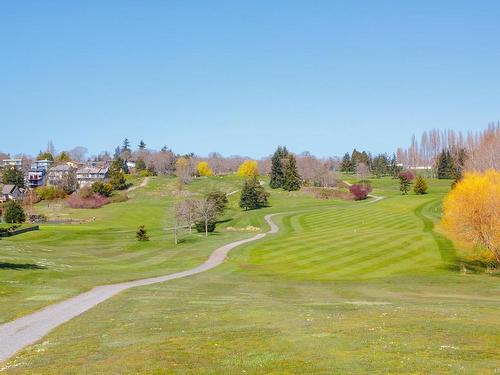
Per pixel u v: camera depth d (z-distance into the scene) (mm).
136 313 29031
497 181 55188
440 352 17734
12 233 89500
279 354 17953
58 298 34469
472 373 15148
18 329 25000
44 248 74312
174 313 28594
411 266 55469
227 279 49156
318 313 27078
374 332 21234
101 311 29922
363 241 69625
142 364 17375
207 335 21734
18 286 39219
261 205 152000
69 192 172375
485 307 29422
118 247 79938
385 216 109062
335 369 15898
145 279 48719
